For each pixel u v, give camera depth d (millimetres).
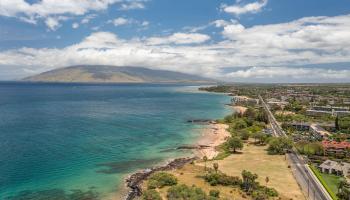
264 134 199625
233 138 176125
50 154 161125
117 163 149875
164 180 119125
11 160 149250
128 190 117062
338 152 164750
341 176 131500
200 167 143000
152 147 181875
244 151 171125
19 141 185875
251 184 114250
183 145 188000
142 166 146125
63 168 140375
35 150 167500
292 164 146250
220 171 135500
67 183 123250
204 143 193875
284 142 168375
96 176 131375
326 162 141625
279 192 112312
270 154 163875
